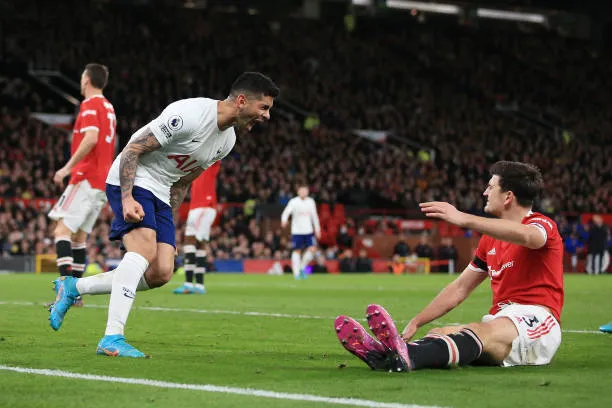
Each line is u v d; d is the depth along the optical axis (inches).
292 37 2726.4
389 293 917.8
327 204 1923.0
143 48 2456.9
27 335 438.0
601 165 2564.0
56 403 243.3
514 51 2987.2
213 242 1674.5
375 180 2180.1
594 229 1909.4
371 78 2714.1
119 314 354.0
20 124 1987.0
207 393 260.1
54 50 2358.5
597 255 1916.8
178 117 355.9
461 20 2974.9
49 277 1214.3
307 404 240.5
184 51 2509.8
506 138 2608.3
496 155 2519.7
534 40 3011.8
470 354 309.6
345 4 2869.1
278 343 413.1
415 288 1035.3
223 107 360.5
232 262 1660.9
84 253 636.7
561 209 2293.3
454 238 1849.2
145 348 383.9
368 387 270.7
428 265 1792.6
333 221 1910.7
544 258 328.2
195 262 880.3
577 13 3034.0
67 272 616.7
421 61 2851.9
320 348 390.9
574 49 3026.6
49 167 1809.8
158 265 373.7
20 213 1540.4
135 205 349.7
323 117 2492.6
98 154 616.7
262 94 356.5
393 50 2847.0
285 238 1744.6
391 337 294.0
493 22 3034.0
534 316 323.0
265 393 259.8
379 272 1793.8
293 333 464.4
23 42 2340.1
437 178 2297.0
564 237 1973.4
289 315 594.9
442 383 278.5
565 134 2591.0
